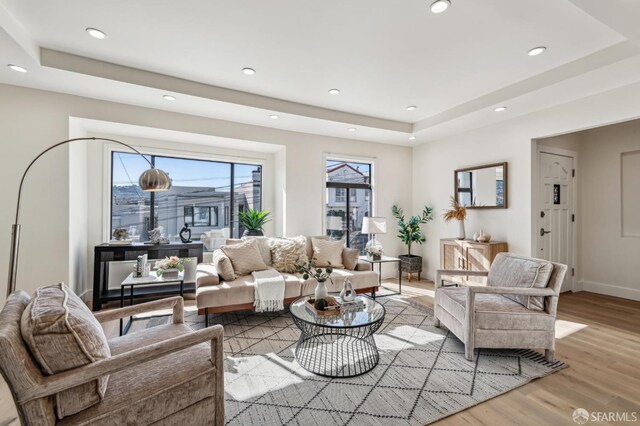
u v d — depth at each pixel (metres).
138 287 4.24
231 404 1.91
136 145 4.29
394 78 3.24
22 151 3.14
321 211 5.02
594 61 2.70
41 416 1.12
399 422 1.76
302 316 2.41
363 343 2.77
